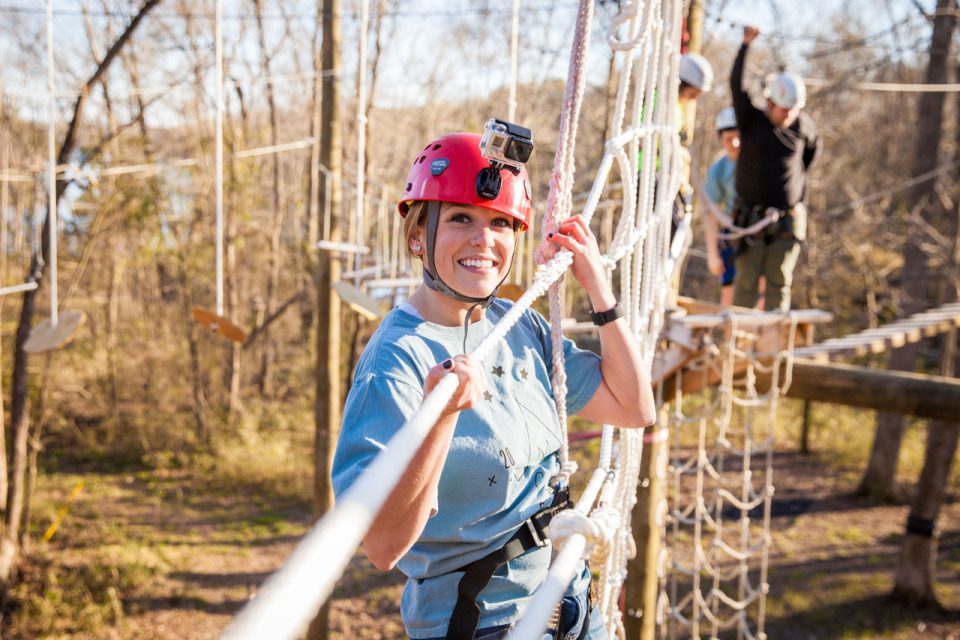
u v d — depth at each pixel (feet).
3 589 34.42
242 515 45.42
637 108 7.59
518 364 6.18
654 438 19.69
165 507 46.03
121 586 35.94
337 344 28.60
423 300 6.06
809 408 56.95
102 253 59.62
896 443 49.57
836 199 78.69
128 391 60.95
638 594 20.24
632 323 7.72
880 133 85.51
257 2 59.47
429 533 5.63
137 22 32.58
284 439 55.01
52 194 20.42
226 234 57.62
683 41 17.61
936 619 36.24
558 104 43.65
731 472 53.16
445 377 3.78
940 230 53.42
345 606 36.29
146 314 68.18
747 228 20.70
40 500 44.98
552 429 6.12
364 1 21.44
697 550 21.35
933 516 37.19
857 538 44.29
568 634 5.93
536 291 5.21
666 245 9.32
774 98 19.89
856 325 68.69
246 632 1.72
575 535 4.83
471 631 5.49
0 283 50.90
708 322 18.28
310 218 61.00
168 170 51.24
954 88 36.14
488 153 5.64
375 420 5.06
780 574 39.99
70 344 66.59
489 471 5.62
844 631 34.99
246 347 61.77
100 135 50.14
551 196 6.39
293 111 74.08
